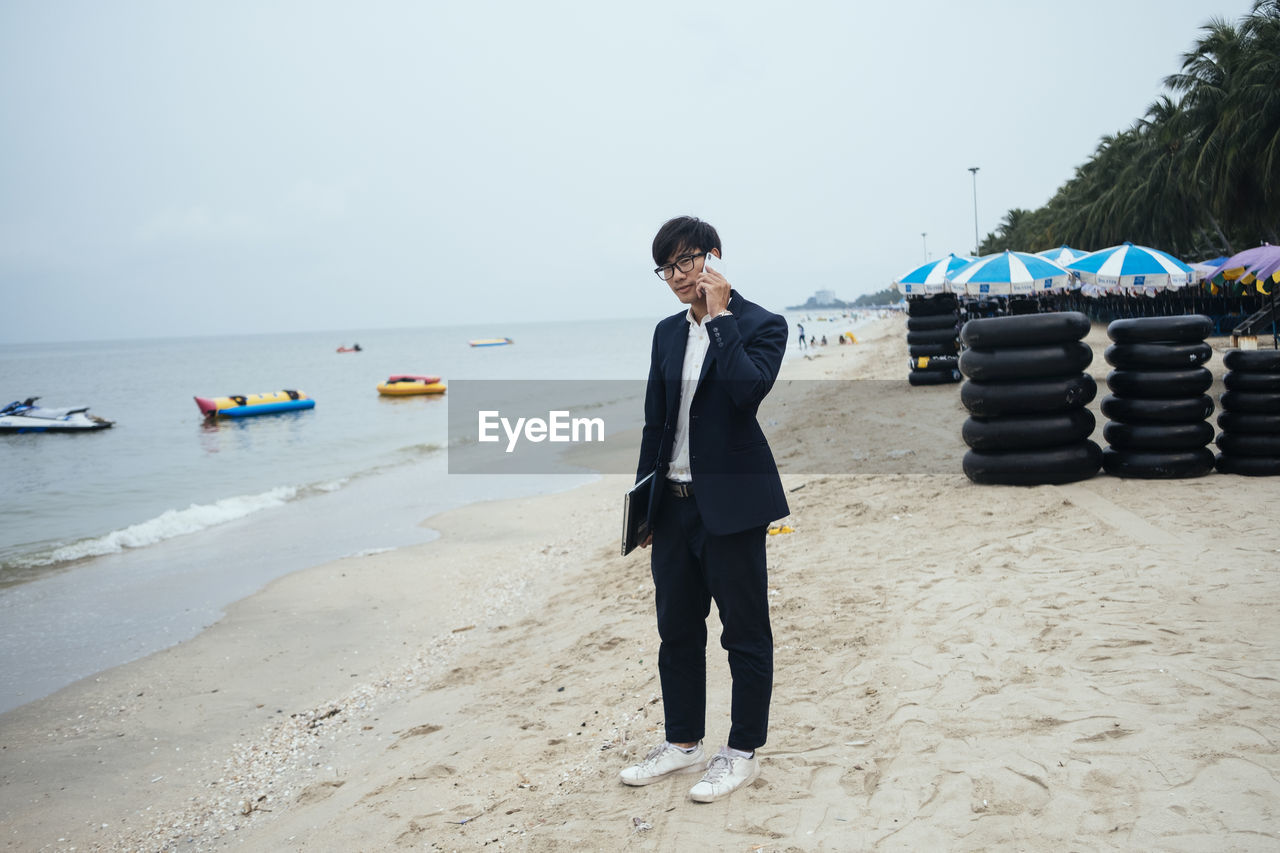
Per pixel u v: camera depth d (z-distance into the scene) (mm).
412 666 6438
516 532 11164
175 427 30172
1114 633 3920
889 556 5875
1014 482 7137
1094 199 61406
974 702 3398
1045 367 6957
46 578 10180
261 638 7578
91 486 17938
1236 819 2383
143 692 6480
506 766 3857
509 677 5453
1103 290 19562
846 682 3820
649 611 6055
